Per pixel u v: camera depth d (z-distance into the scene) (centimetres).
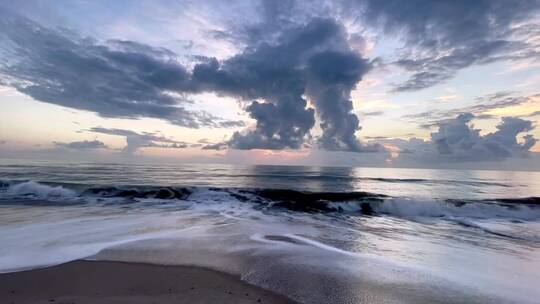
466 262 655
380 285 508
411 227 1037
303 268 579
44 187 1521
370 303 439
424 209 1327
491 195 2120
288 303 428
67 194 1478
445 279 548
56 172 2944
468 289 507
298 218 1126
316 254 675
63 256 620
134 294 443
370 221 1120
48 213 1073
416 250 741
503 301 467
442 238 882
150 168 4703
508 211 1319
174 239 770
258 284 494
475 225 1095
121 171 3547
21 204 1252
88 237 769
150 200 1404
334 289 484
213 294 448
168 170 4403
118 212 1123
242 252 674
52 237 761
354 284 508
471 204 1345
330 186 2502
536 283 544
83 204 1279
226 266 580
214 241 762
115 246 696
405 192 2223
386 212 1318
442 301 458
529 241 866
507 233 973
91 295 438
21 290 456
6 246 680
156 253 652
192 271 549
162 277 517
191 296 438
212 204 1353
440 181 3659
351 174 4684
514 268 623
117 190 1526
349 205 1356
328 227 987
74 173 2895
